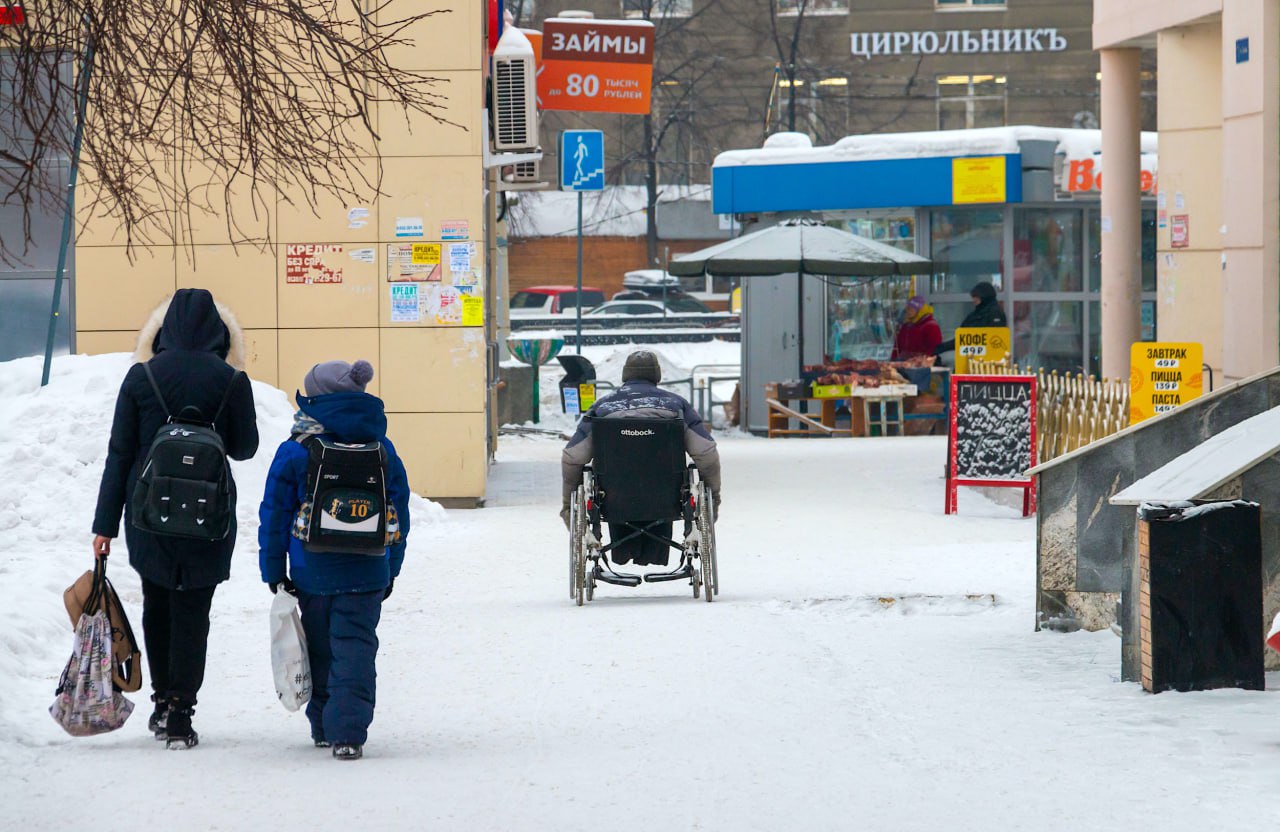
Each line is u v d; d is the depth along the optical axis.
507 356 59.38
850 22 142.62
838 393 51.25
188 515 13.23
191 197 33.03
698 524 21.62
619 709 14.88
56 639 18.08
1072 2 144.62
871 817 10.73
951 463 31.31
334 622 13.28
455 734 13.98
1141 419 26.83
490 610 21.09
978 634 18.70
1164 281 39.75
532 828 10.62
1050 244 53.91
